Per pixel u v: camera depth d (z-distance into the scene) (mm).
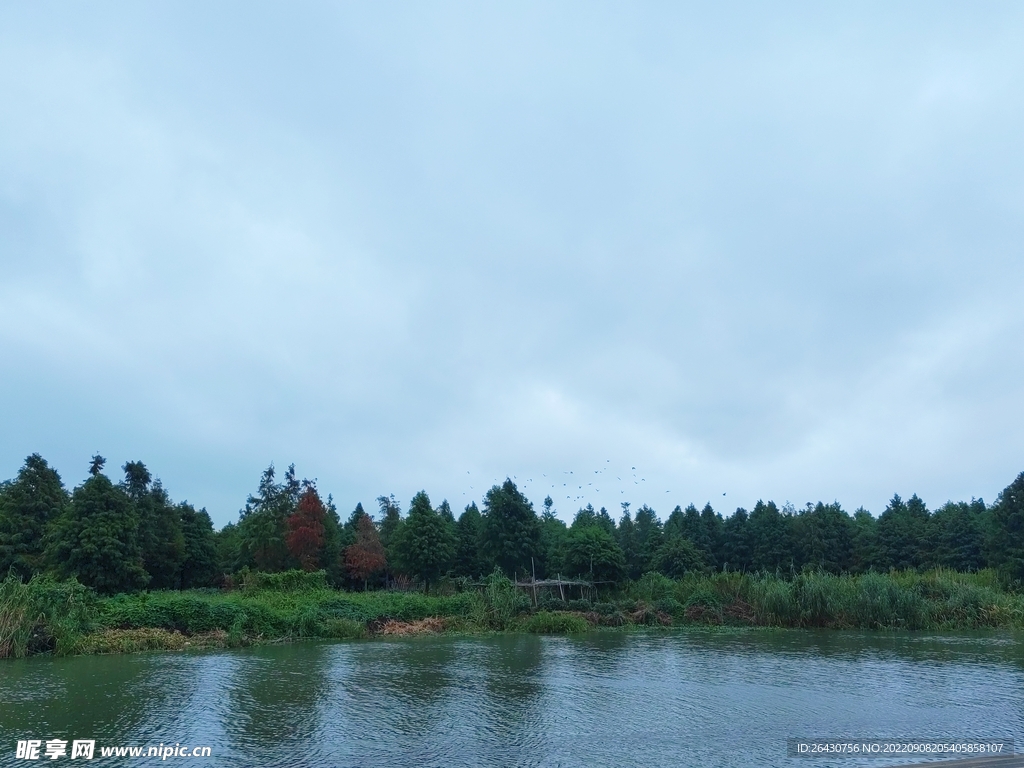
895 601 41625
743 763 12867
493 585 43000
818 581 42781
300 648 31188
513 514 57281
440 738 14703
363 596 42125
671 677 22719
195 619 32500
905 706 17953
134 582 44219
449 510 76500
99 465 54875
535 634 38812
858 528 75812
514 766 12711
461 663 26047
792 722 16141
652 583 49812
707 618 43531
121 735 14852
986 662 26266
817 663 26062
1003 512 55500
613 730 15391
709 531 80000
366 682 21594
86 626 29625
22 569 45375
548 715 16906
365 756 13367
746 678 22516
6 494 48750
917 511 85188
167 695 19297
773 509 74938
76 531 42750
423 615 39844
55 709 17422
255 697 19109
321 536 57281
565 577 52281
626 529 82250
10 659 26766
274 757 13305
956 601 42312
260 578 44969
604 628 41781
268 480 59406
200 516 60594
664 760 13062
